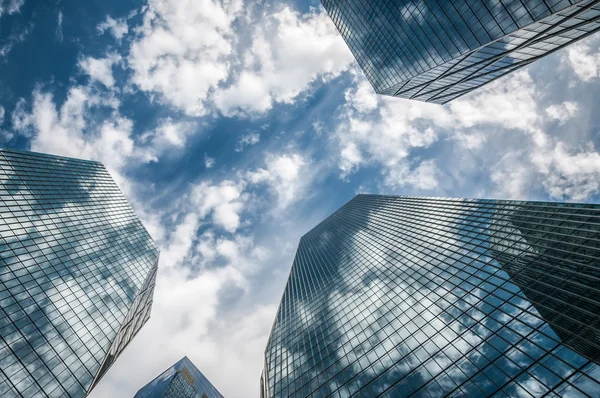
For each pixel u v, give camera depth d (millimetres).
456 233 57250
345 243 97125
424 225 71000
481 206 63375
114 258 71062
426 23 46906
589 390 20703
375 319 46812
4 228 53969
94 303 54656
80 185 89500
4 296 42781
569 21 31750
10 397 34188
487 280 38938
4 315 40531
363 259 74875
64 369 40594
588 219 40094
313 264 98625
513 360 26312
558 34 35688
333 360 43906
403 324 41188
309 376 44219
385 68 69062
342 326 51250
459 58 47406
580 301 27703
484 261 43469
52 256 56594
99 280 60656
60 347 42594
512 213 53438
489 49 42188
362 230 98188
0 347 37000
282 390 45688
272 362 56562
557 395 21750
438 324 36625
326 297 67188
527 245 41625
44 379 37844
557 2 27688
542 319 28406
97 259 65688
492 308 33594
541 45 40094
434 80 63250
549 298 30359
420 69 57125
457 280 42500
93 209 83500
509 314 31281
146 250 87438
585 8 28547
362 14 66000
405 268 56312
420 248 60531
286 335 62938
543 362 24500
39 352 39844
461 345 31672
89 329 49125
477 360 28844
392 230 81438
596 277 29453
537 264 36688
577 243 36406
